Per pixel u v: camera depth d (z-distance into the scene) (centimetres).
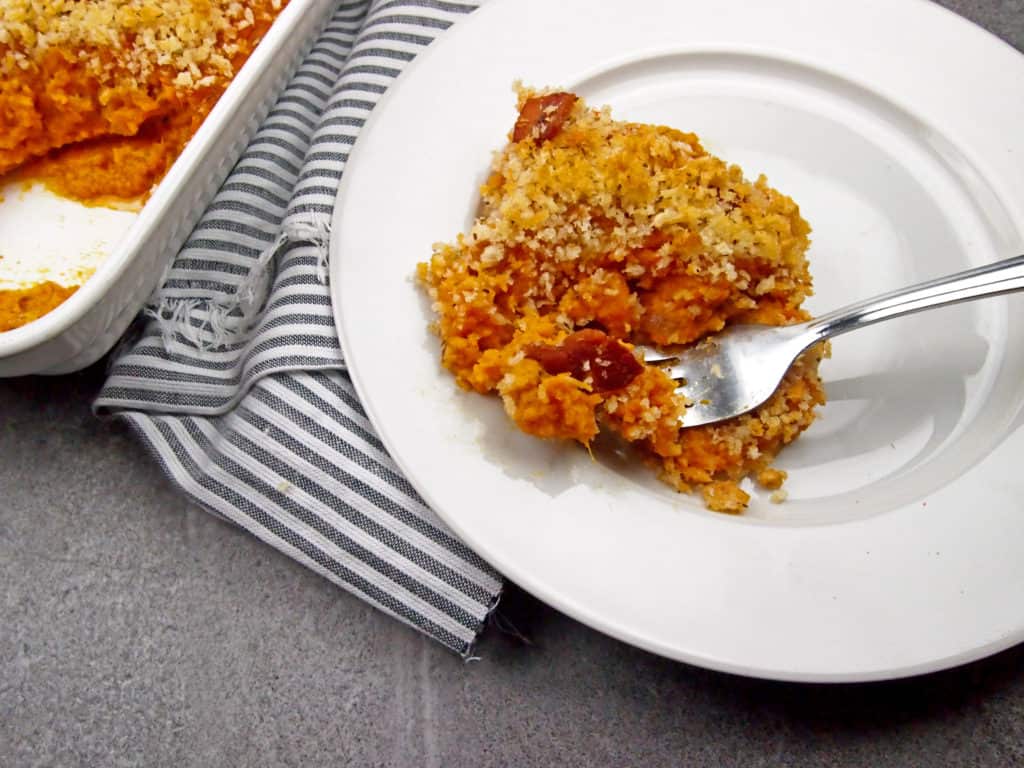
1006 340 29
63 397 32
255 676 28
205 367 31
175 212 31
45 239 34
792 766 27
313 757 27
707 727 27
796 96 34
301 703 28
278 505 28
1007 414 28
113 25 32
